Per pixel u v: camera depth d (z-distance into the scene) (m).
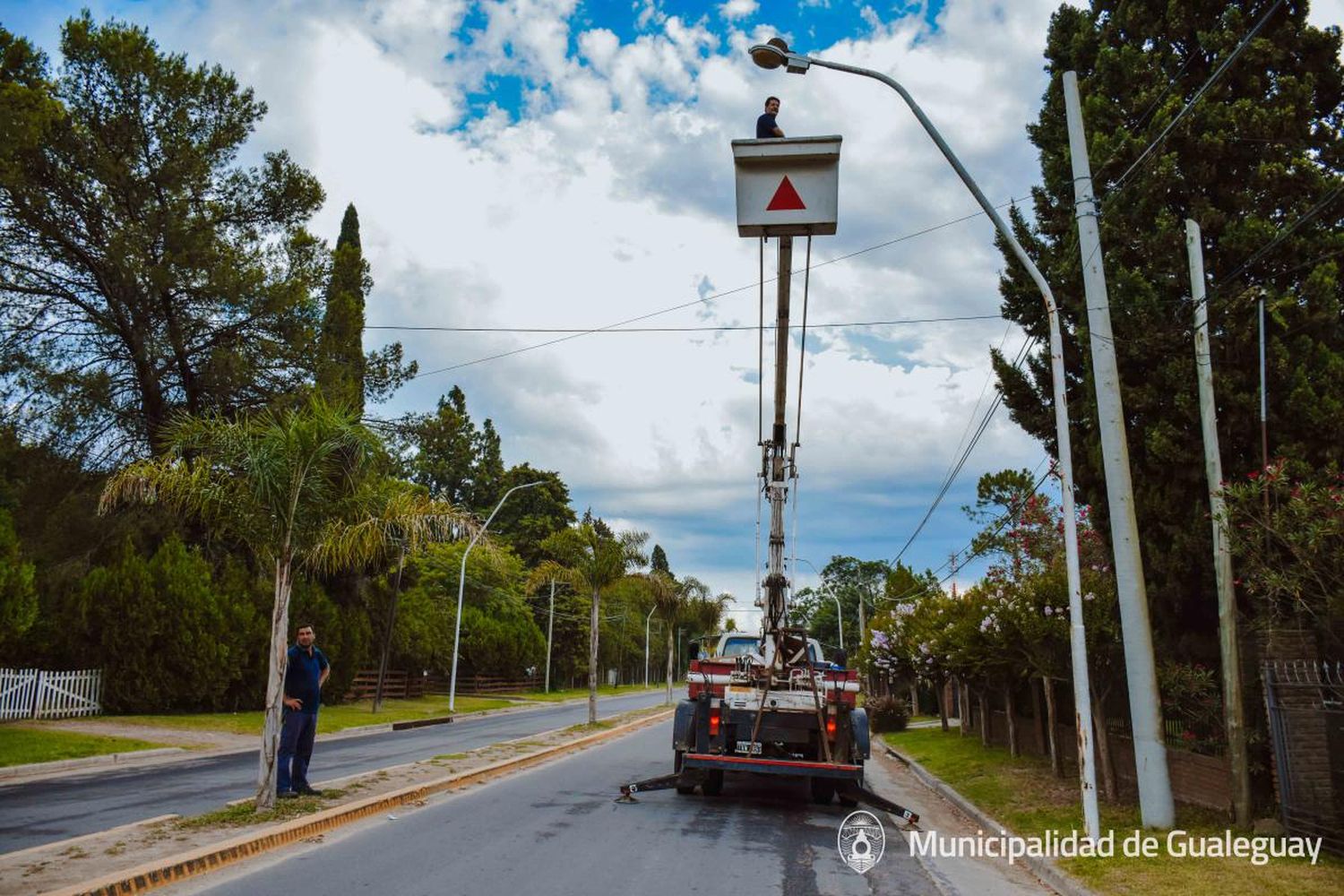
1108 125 12.89
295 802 10.59
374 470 12.24
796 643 14.57
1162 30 12.80
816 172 10.00
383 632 40.97
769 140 10.01
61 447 28.86
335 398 30.06
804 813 12.73
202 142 30.09
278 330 31.17
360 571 36.16
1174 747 12.59
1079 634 10.45
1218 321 11.48
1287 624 10.40
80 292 29.38
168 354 28.84
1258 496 10.00
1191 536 11.62
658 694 76.38
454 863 8.31
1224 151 11.80
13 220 26.98
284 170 31.95
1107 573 14.07
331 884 7.42
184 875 7.60
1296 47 11.87
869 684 46.31
